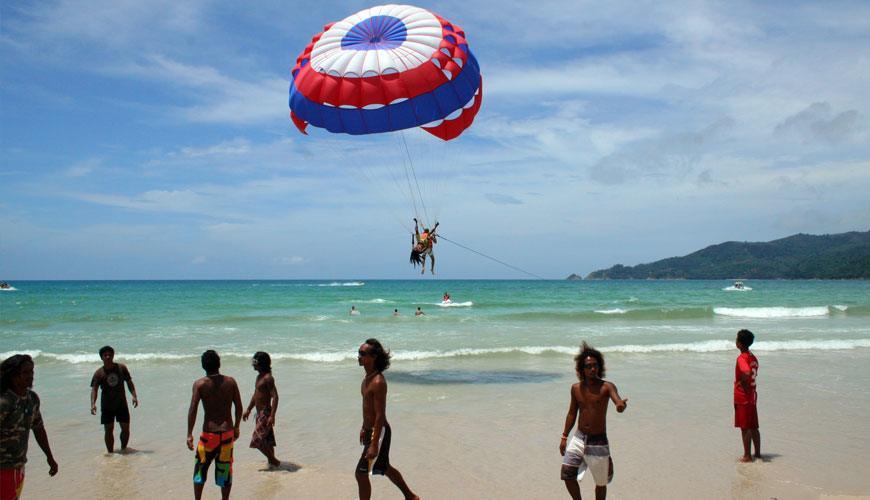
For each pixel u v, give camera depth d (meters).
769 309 32.59
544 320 28.62
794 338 20.78
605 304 42.75
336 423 9.48
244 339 20.44
